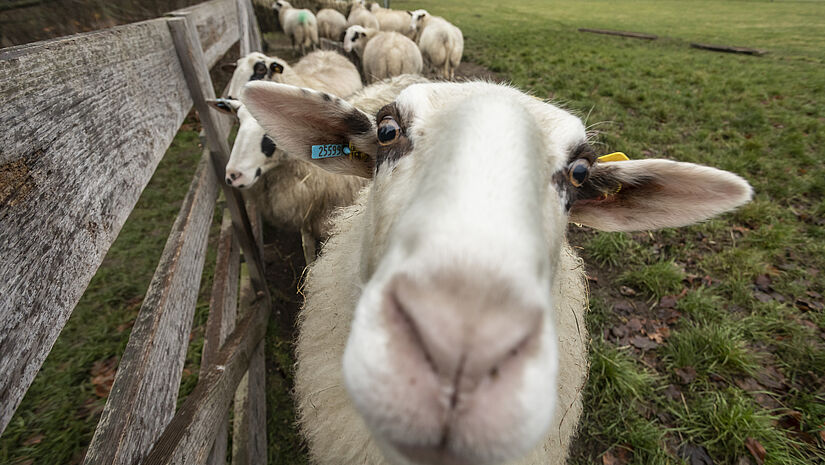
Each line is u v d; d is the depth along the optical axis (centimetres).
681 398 60
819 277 78
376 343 17
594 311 72
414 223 19
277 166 70
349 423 36
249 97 34
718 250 84
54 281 20
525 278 16
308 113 37
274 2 260
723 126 132
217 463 38
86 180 23
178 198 96
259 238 80
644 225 39
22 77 18
